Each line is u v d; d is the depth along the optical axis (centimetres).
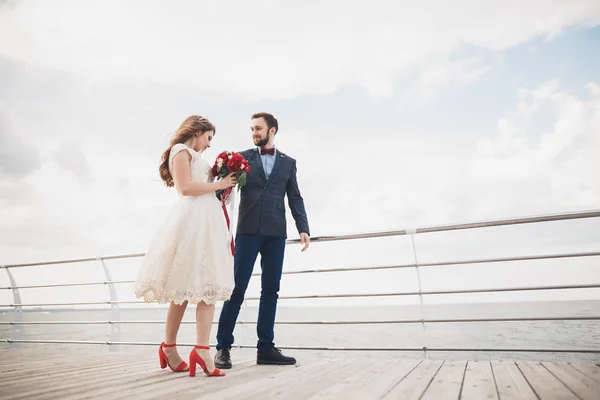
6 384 181
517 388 149
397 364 224
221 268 211
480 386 155
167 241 209
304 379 182
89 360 277
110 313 363
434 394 143
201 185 213
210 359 198
